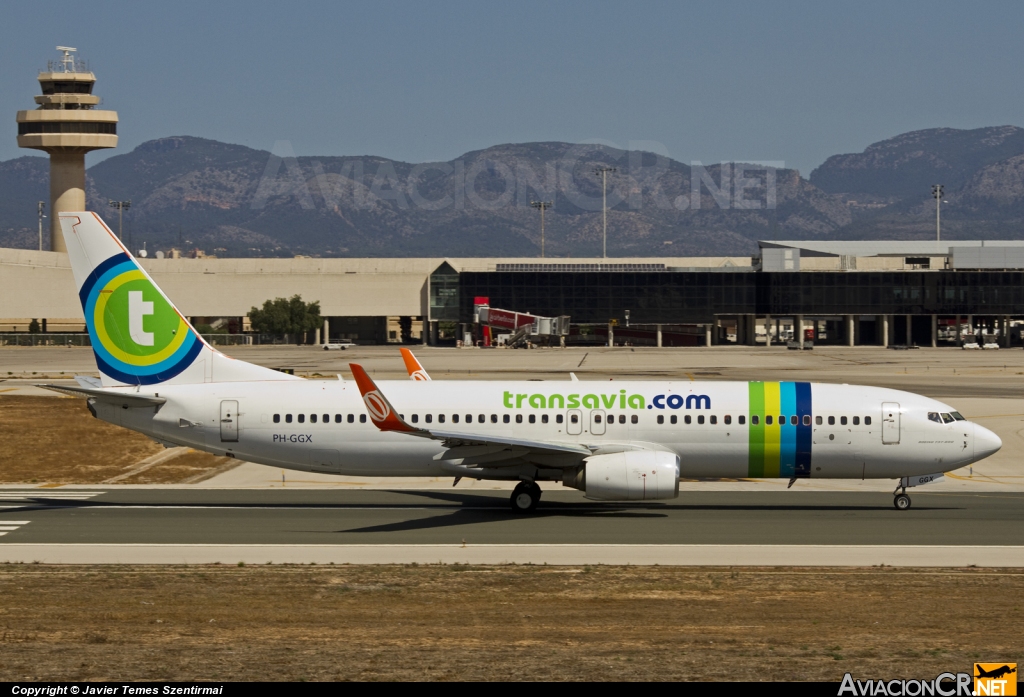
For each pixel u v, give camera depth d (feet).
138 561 430.20
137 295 556.92
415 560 433.89
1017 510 564.30
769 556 443.32
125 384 560.20
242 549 454.40
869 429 549.13
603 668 282.97
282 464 556.92
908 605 359.46
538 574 405.59
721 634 320.29
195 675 274.77
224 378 565.53
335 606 355.36
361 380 488.02
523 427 549.54
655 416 550.77
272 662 286.66
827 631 325.42
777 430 549.54
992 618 343.05
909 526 513.45
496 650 299.99
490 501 584.81
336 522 520.01
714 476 564.71
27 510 552.41
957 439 549.54
